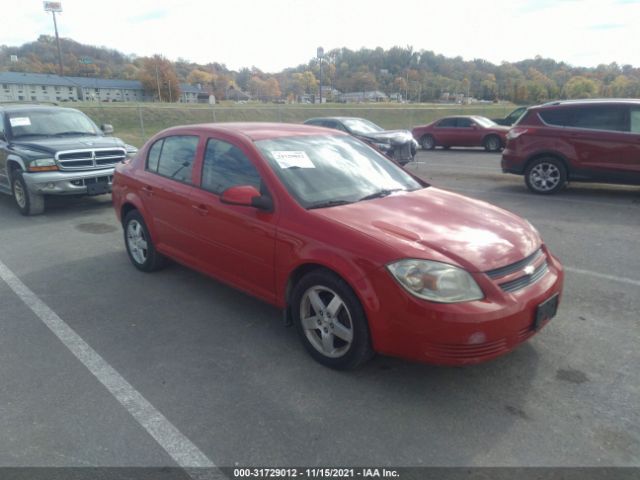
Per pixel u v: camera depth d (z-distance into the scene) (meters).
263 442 2.72
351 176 4.13
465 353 2.89
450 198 4.12
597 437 2.76
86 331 4.04
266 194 3.74
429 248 3.07
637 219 7.56
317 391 3.18
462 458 2.61
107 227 7.44
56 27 90.69
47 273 5.40
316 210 3.52
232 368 3.46
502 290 3.01
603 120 8.98
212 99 46.47
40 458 2.60
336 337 3.45
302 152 4.16
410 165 14.86
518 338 3.06
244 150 4.04
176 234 4.68
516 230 3.54
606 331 3.97
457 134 20.58
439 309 2.86
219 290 4.88
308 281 3.39
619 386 3.23
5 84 83.62
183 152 4.69
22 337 3.94
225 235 4.03
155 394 3.16
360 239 3.15
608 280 5.07
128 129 31.11
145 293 4.82
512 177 12.29
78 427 2.85
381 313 3.01
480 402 3.07
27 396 3.14
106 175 8.30
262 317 4.28
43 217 8.19
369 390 3.19
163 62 100.25
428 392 3.17
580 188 10.47
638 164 8.70
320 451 2.65
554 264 3.58
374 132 13.81
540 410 2.99
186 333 3.99
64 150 8.00
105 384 3.28
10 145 8.38
